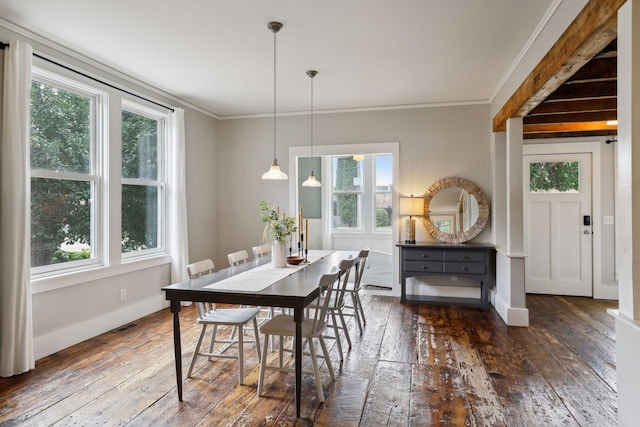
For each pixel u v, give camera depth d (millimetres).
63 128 3354
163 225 4602
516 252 3945
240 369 2633
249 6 2596
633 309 1759
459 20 2789
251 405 2354
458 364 2947
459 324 3963
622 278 1853
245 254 3766
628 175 1770
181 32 2982
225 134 5699
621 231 1853
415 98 4781
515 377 2721
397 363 2975
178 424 2152
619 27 1811
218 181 5703
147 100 4207
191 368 2727
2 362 2717
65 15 2713
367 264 6133
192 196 5074
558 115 4379
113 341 3443
